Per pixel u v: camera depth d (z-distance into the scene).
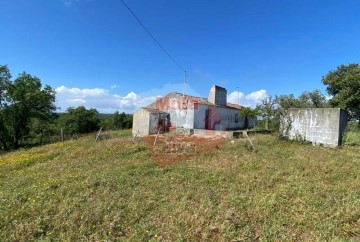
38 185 7.48
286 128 15.83
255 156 10.77
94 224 4.89
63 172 9.38
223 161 9.98
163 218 5.15
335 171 8.36
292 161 9.78
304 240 4.34
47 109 37.03
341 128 14.09
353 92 22.09
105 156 12.01
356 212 5.16
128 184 7.25
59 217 5.11
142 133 22.08
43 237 4.48
